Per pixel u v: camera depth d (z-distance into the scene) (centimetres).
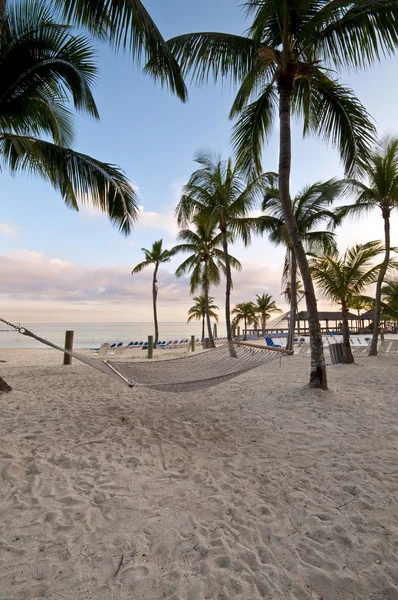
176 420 407
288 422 398
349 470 271
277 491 240
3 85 533
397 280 1198
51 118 629
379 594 151
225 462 290
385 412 435
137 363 511
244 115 644
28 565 165
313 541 187
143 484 248
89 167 573
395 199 965
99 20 387
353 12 476
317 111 647
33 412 425
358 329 3247
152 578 159
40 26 515
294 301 1126
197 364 520
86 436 344
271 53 535
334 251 1088
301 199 1081
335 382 641
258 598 148
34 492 235
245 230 1138
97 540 185
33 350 1900
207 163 1045
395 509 216
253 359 454
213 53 540
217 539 187
